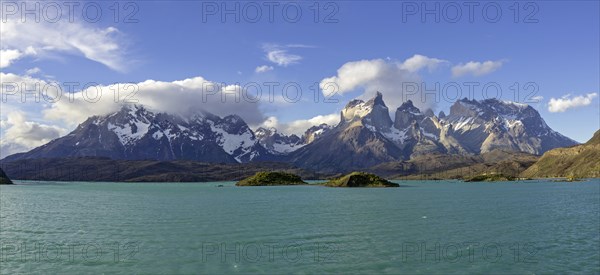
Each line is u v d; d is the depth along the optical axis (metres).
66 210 125.69
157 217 102.44
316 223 88.19
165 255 55.28
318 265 49.84
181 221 93.25
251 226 83.38
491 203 145.88
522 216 100.81
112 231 77.56
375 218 97.69
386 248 59.62
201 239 67.62
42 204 152.75
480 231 75.56
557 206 130.12
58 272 47.09
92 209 129.38
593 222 87.88
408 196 195.25
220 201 166.12
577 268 48.28
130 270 47.78
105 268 48.72
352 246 61.19
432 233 73.25
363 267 48.94
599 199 161.88
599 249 58.47
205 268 48.66
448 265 49.72
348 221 91.62
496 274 46.00
